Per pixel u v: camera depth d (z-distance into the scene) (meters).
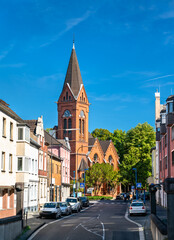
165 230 14.35
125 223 33.00
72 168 100.75
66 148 79.06
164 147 53.28
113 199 100.19
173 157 44.25
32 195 46.97
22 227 24.34
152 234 22.53
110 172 98.94
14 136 37.62
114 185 101.88
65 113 104.38
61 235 24.69
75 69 106.44
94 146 97.81
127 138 99.12
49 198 58.12
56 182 65.38
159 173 60.59
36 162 49.34
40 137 52.09
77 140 102.25
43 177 53.78
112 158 112.88
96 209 57.47
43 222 33.06
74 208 49.12
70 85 105.25
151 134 96.88
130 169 92.75
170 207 12.02
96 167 99.06
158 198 65.06
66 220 36.62
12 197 37.59
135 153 94.62
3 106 33.19
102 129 123.69
